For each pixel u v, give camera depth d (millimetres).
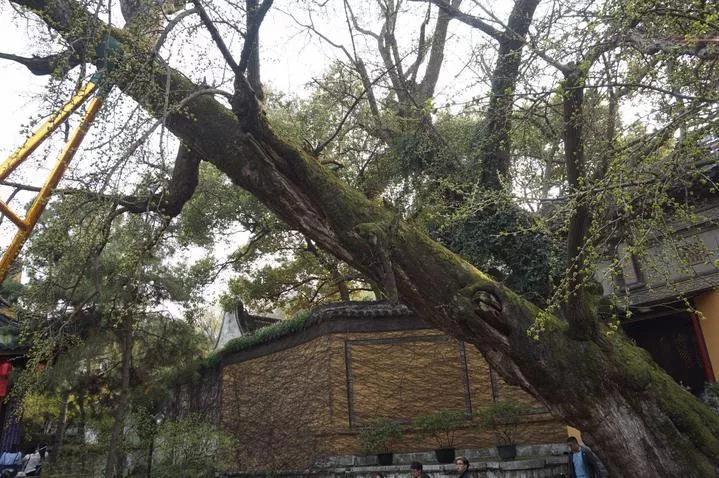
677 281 11000
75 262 7648
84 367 12562
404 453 12273
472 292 6434
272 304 20094
